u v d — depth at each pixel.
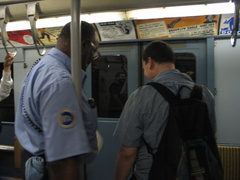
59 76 0.97
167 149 1.31
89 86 3.54
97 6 1.21
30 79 1.07
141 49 3.33
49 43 3.48
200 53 3.16
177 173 1.26
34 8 1.18
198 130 1.36
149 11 1.30
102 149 3.49
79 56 0.98
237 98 3.05
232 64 3.05
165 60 1.49
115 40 3.33
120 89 3.45
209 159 1.34
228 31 2.97
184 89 1.42
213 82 3.08
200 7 1.25
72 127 0.92
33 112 1.03
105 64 3.47
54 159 0.88
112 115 3.50
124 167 1.43
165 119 1.35
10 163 4.00
